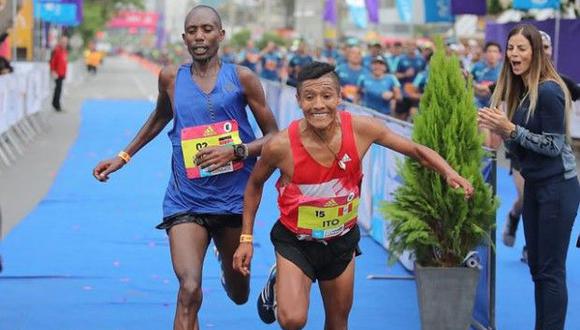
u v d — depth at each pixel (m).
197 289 7.34
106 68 103.62
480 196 7.81
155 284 11.14
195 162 7.72
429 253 8.04
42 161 21.70
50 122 31.16
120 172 20.28
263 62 37.97
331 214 6.93
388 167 12.53
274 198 17.78
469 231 7.89
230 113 7.87
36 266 11.87
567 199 7.88
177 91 7.88
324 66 6.68
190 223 7.75
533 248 8.09
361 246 13.43
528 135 7.69
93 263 12.11
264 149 6.91
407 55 25.78
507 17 31.39
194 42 7.80
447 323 7.93
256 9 100.31
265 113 7.93
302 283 7.02
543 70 7.78
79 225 14.59
